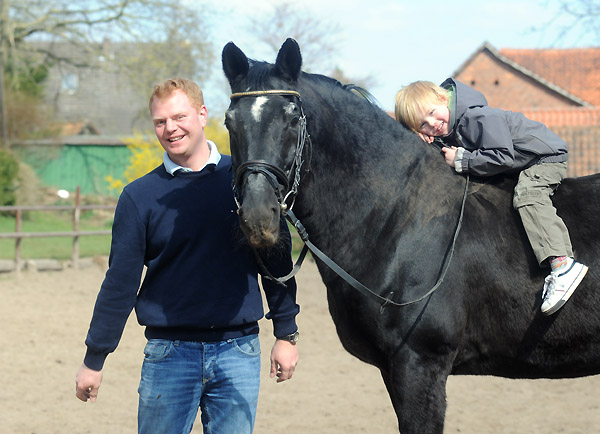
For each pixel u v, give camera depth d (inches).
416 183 153.8
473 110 156.8
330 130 145.0
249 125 127.9
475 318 153.4
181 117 133.1
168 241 133.5
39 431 232.1
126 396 273.3
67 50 1389.0
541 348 152.2
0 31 1047.0
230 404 135.1
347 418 250.1
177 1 1016.9
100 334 134.1
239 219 126.3
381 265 149.0
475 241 151.9
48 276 569.9
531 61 1611.7
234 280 135.9
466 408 263.1
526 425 242.7
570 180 161.8
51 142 1184.2
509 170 155.8
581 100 1402.6
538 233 148.1
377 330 148.9
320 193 146.1
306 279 593.0
